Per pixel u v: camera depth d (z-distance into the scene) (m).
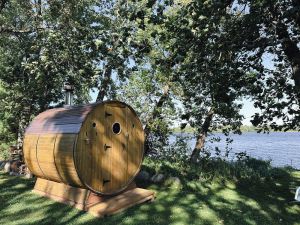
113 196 5.23
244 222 4.50
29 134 5.97
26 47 9.69
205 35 4.18
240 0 4.32
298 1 3.94
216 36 4.36
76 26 8.45
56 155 5.04
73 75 8.60
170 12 7.11
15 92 10.10
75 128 4.88
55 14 8.56
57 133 5.19
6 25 9.62
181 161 8.56
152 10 3.95
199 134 9.59
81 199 4.92
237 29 4.36
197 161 9.11
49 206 5.04
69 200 5.13
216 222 4.46
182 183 6.64
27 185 6.39
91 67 8.37
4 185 6.41
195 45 4.21
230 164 8.68
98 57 7.95
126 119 5.47
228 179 7.45
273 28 4.42
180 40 4.10
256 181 7.70
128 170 5.47
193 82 4.81
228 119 9.62
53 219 4.46
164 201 5.43
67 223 4.31
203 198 5.71
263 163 9.62
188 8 4.07
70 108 5.81
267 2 3.98
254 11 4.16
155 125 10.04
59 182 5.48
